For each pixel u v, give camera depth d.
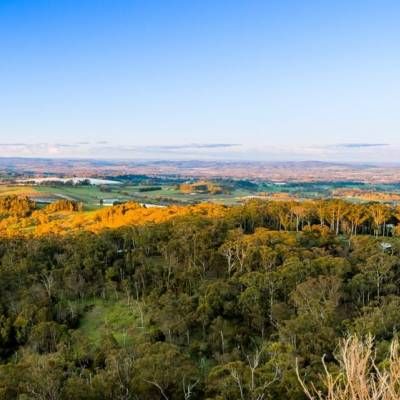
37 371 39.16
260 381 37.44
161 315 62.75
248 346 58.16
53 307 70.06
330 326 50.19
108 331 65.81
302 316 51.41
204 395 40.19
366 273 66.44
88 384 40.00
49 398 37.31
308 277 63.38
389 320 48.19
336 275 64.62
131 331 65.00
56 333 61.12
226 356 52.72
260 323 60.31
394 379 8.82
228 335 58.66
